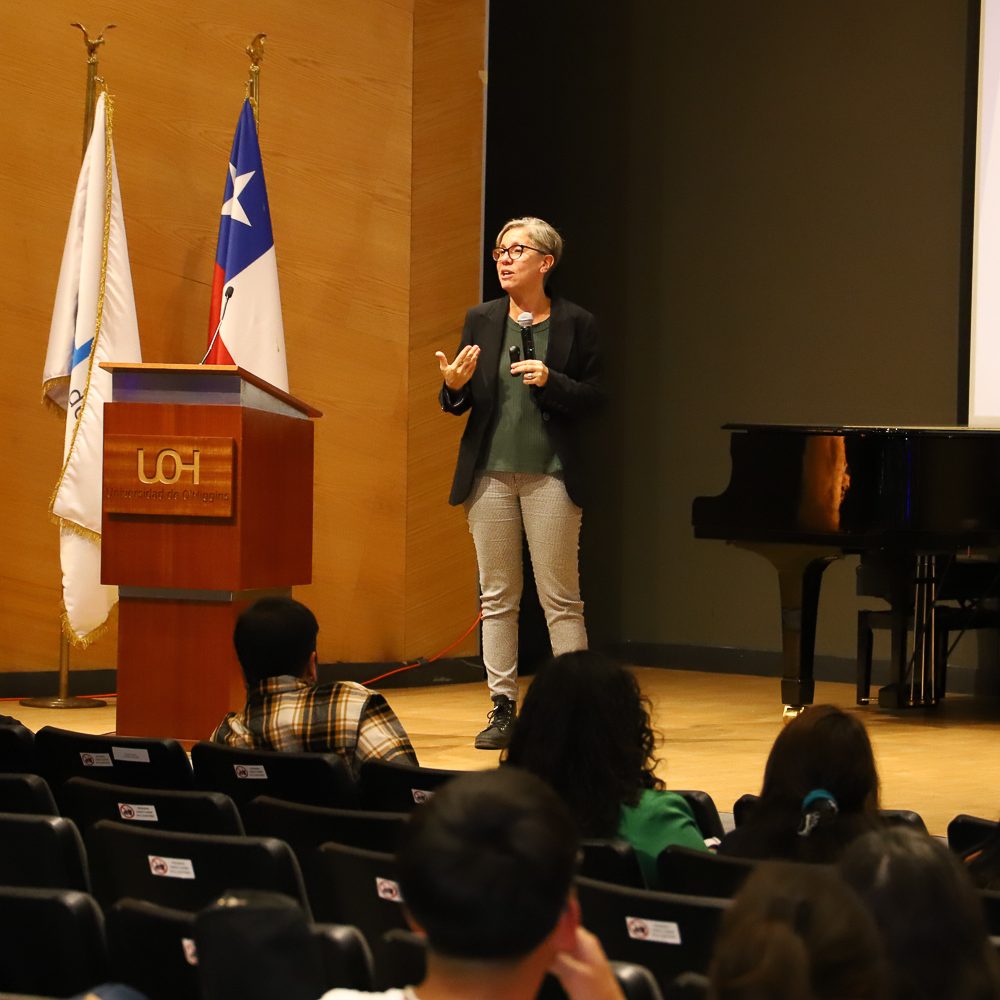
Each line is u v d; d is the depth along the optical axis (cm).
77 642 757
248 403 574
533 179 1137
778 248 1046
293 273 924
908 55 992
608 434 1116
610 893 242
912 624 880
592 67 1111
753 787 568
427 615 984
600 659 316
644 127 1095
